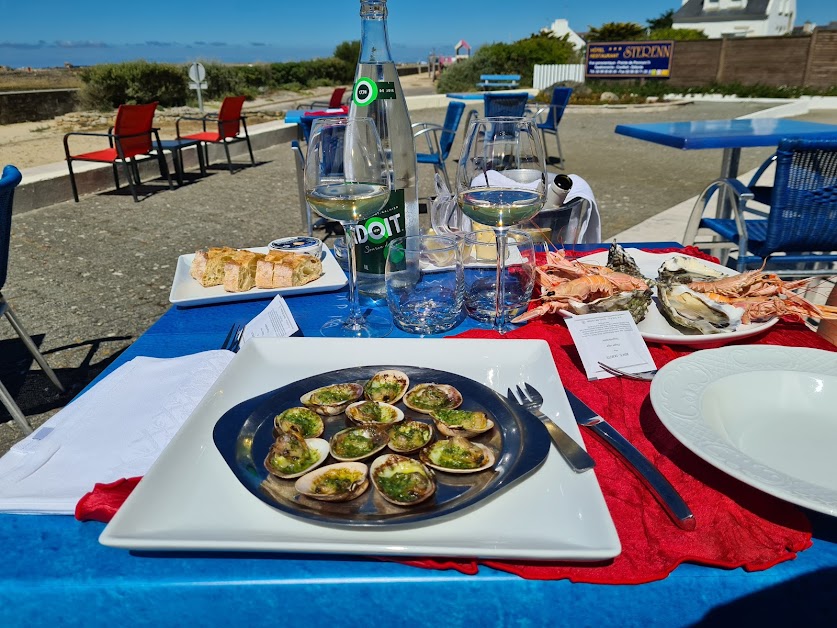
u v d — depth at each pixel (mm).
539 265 1313
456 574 532
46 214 5844
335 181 1113
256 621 542
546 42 23141
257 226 5344
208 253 1374
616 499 636
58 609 537
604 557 506
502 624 534
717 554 552
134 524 541
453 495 581
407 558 538
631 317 984
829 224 2410
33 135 11633
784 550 555
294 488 593
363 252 1240
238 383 812
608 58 20672
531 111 7945
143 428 750
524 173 1095
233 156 9219
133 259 4441
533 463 606
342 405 731
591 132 11836
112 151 6625
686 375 780
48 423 769
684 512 594
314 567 542
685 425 673
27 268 4277
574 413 777
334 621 540
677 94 19281
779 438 704
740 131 3404
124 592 530
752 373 785
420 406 727
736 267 2820
